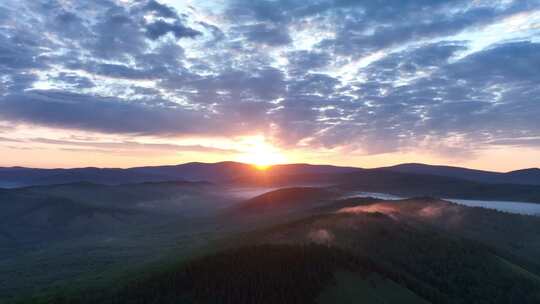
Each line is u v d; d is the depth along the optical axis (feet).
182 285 283.79
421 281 339.98
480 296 339.36
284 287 273.75
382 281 299.58
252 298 266.16
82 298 299.79
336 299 269.03
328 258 305.73
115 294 290.76
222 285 278.87
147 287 289.53
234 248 335.26
